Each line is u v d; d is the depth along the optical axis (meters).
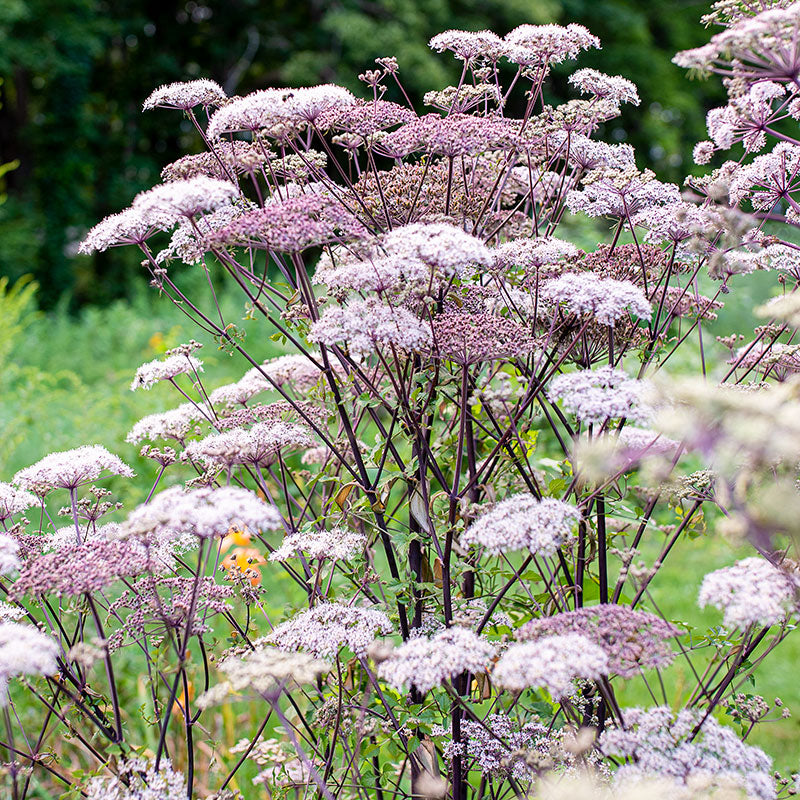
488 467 3.05
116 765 2.57
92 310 14.87
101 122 22.12
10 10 16.94
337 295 2.99
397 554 3.26
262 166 3.17
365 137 3.05
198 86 3.22
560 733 2.66
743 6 2.71
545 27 3.23
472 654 2.18
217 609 2.77
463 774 2.71
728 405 1.79
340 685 2.60
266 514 2.31
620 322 3.01
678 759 2.20
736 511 1.95
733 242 2.73
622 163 3.27
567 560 3.09
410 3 17.42
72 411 8.59
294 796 3.22
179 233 3.08
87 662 2.28
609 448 2.23
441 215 3.03
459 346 2.56
